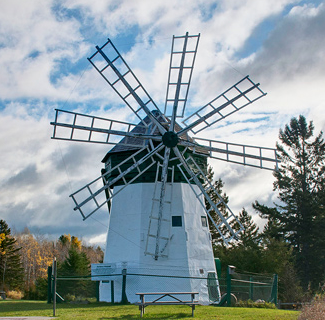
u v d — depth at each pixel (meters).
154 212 25.08
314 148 53.06
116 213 26.08
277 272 42.47
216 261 27.95
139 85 24.78
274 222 52.28
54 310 15.40
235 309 18.80
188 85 24.33
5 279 66.25
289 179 51.41
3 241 67.94
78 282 32.41
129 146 26.02
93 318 14.80
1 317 14.62
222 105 24.86
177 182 25.72
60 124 23.39
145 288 23.70
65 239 109.88
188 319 15.02
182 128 26.38
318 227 48.88
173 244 24.56
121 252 25.06
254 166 25.34
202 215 26.31
